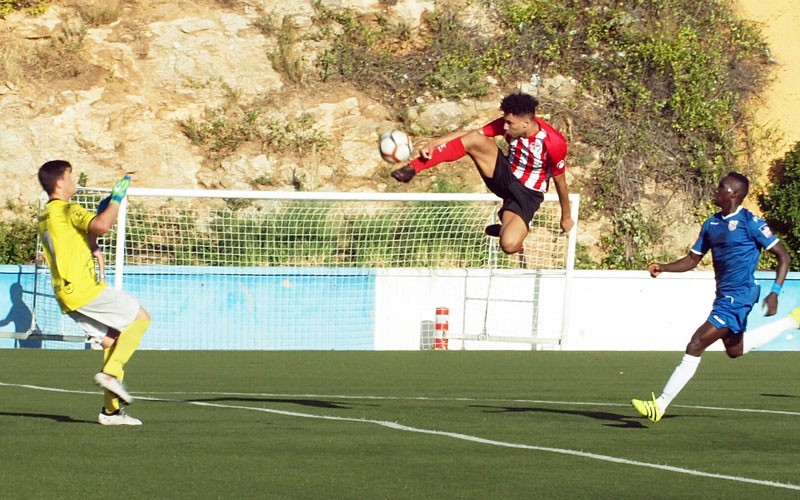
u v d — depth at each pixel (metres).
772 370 21.45
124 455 9.57
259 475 8.73
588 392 16.88
